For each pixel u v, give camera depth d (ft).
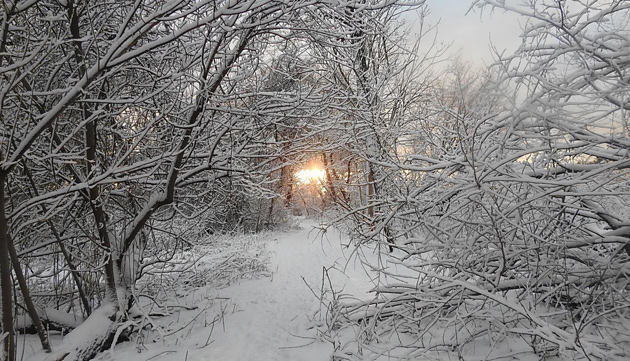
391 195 22.59
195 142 17.62
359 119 24.67
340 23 20.27
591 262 14.26
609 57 10.98
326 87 21.59
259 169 23.36
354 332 17.29
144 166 16.39
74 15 15.47
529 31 11.96
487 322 14.70
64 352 14.98
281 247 55.77
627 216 16.83
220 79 17.46
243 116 18.84
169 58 19.36
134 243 20.85
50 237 19.83
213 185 21.65
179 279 30.37
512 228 14.34
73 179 16.14
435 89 29.63
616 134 12.14
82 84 13.07
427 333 15.87
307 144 21.40
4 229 12.35
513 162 15.26
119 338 18.22
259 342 17.69
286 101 19.44
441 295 15.85
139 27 13.12
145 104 18.29
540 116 12.25
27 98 15.76
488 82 12.77
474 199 14.25
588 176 11.96
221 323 20.79
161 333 17.13
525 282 14.49
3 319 12.01
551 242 14.03
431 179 17.04
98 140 19.38
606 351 11.81
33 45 15.92
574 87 12.07
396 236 18.95
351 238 18.86
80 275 18.74
